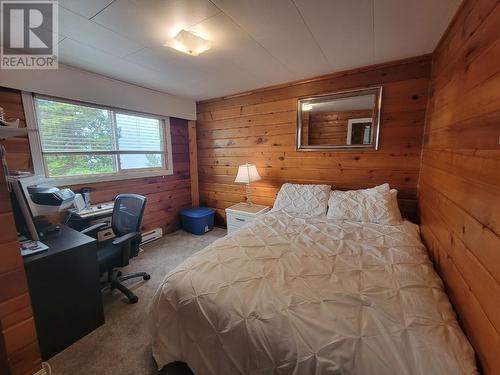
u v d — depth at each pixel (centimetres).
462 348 79
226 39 173
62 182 227
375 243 159
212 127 360
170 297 124
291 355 86
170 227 356
